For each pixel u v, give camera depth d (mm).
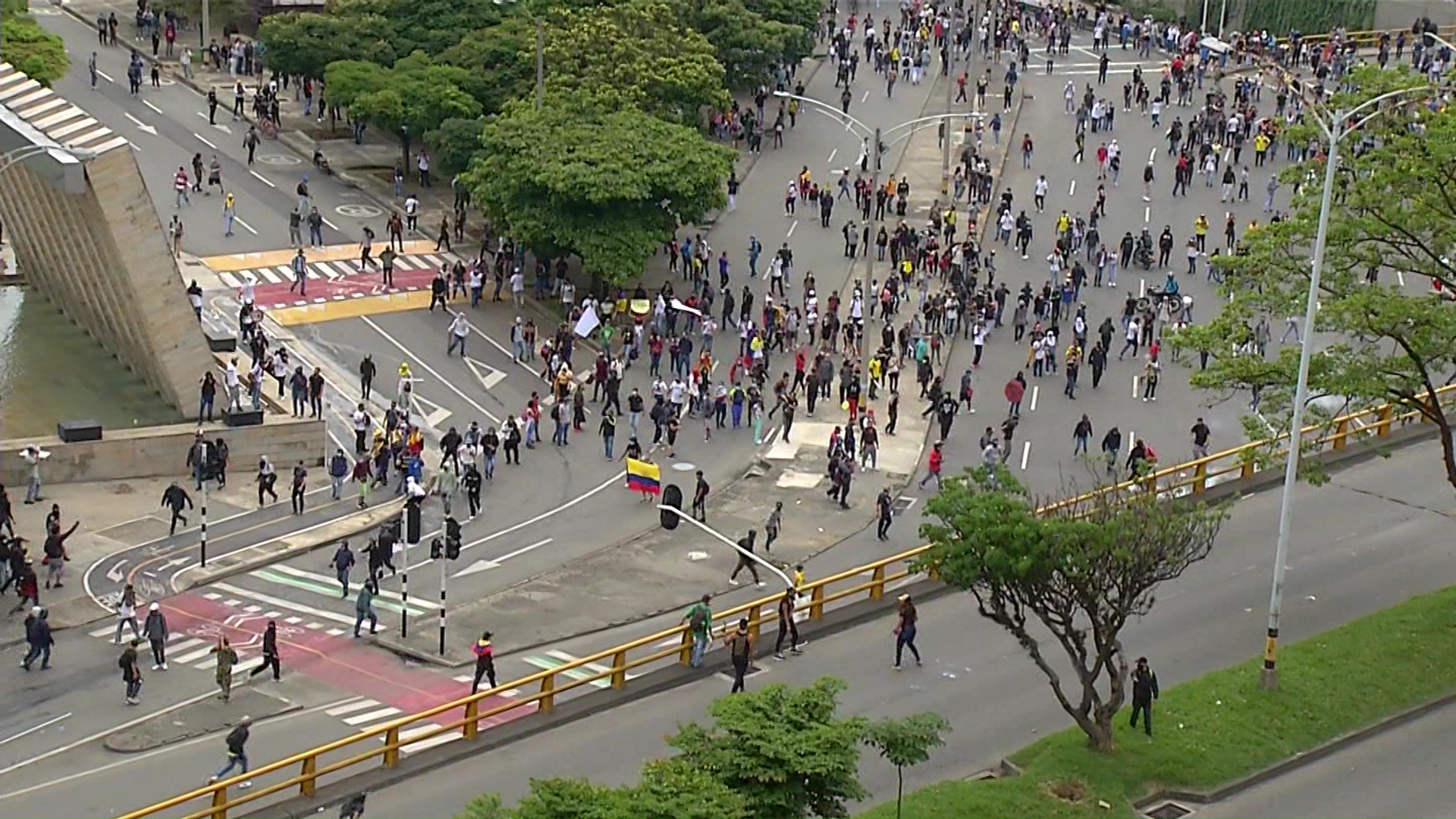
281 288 94625
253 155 110438
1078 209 111312
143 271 77688
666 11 110500
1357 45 146750
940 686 59531
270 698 59312
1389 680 58750
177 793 53094
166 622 64500
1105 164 115938
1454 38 150750
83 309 87688
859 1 155250
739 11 118938
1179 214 110625
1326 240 60812
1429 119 61781
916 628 63594
